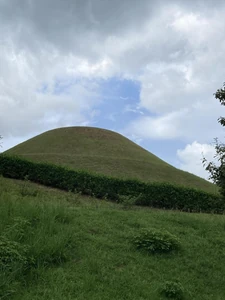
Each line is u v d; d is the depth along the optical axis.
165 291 6.01
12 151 44.66
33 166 20.95
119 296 5.69
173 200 20.58
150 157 43.72
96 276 6.24
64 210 9.30
